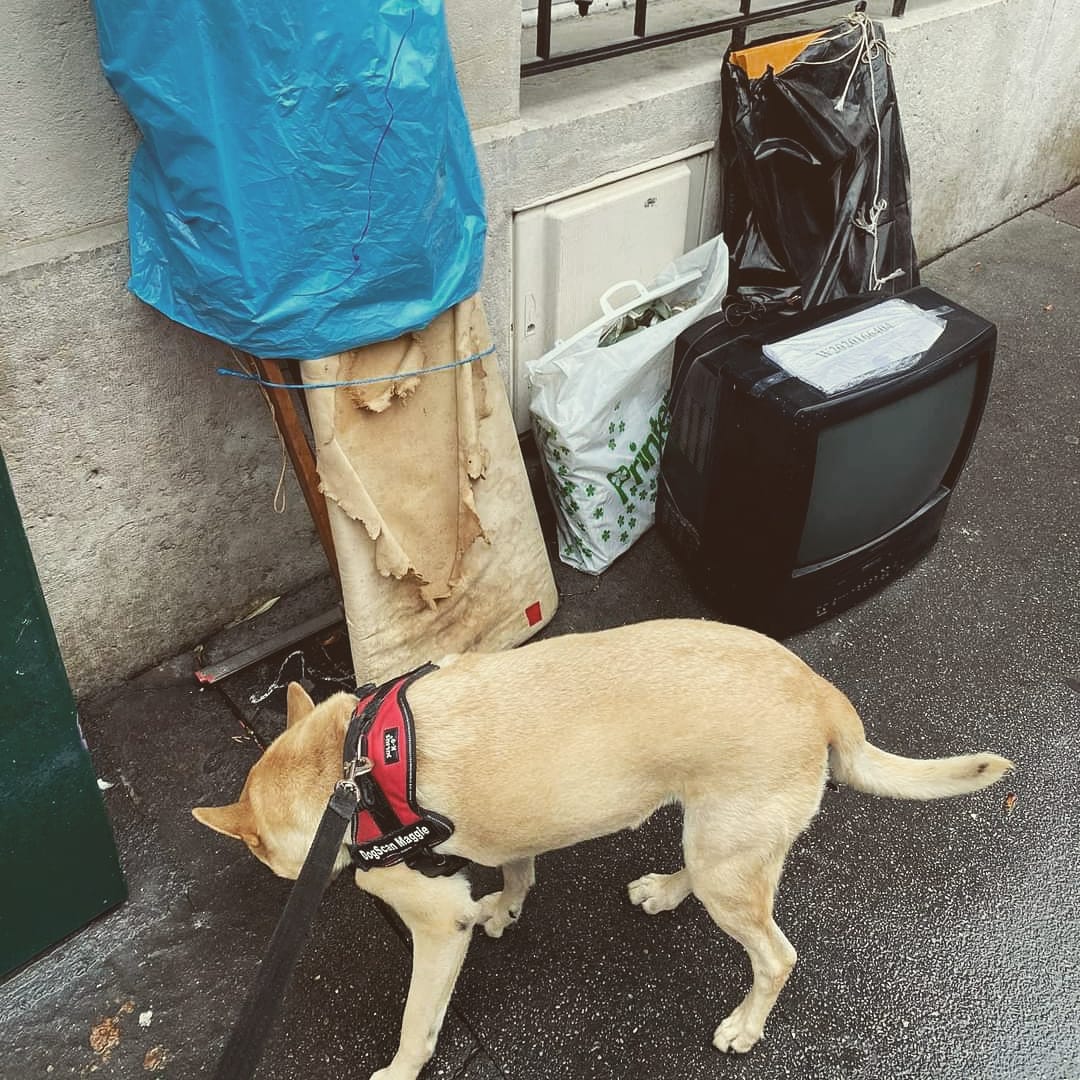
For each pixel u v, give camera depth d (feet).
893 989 7.72
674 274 11.78
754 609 10.50
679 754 6.43
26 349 7.72
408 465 8.68
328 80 6.69
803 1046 7.37
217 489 9.59
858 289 12.39
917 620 11.01
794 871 8.54
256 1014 4.75
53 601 8.98
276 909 8.19
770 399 9.03
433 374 8.55
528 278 10.91
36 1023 7.40
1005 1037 7.41
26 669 6.41
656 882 8.23
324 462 8.13
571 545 11.53
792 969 7.79
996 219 18.58
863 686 10.20
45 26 6.98
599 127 10.54
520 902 8.00
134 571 9.43
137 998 7.57
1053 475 13.08
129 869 8.43
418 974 6.67
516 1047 7.34
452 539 9.28
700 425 10.16
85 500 8.70
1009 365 15.07
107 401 8.39
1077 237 18.45
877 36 11.71
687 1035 7.44
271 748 6.84
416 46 6.98
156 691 9.89
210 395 9.02
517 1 9.27
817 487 9.43
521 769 6.29
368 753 6.15
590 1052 7.32
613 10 13.71
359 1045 7.35
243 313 7.36
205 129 6.72
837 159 11.30
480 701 6.51
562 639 7.03
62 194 7.59
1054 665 10.47
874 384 9.18
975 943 8.01
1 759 6.57
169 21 6.43
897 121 12.16
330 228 7.22
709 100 11.53
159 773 9.16
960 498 12.71
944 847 8.73
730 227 11.96
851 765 7.03
